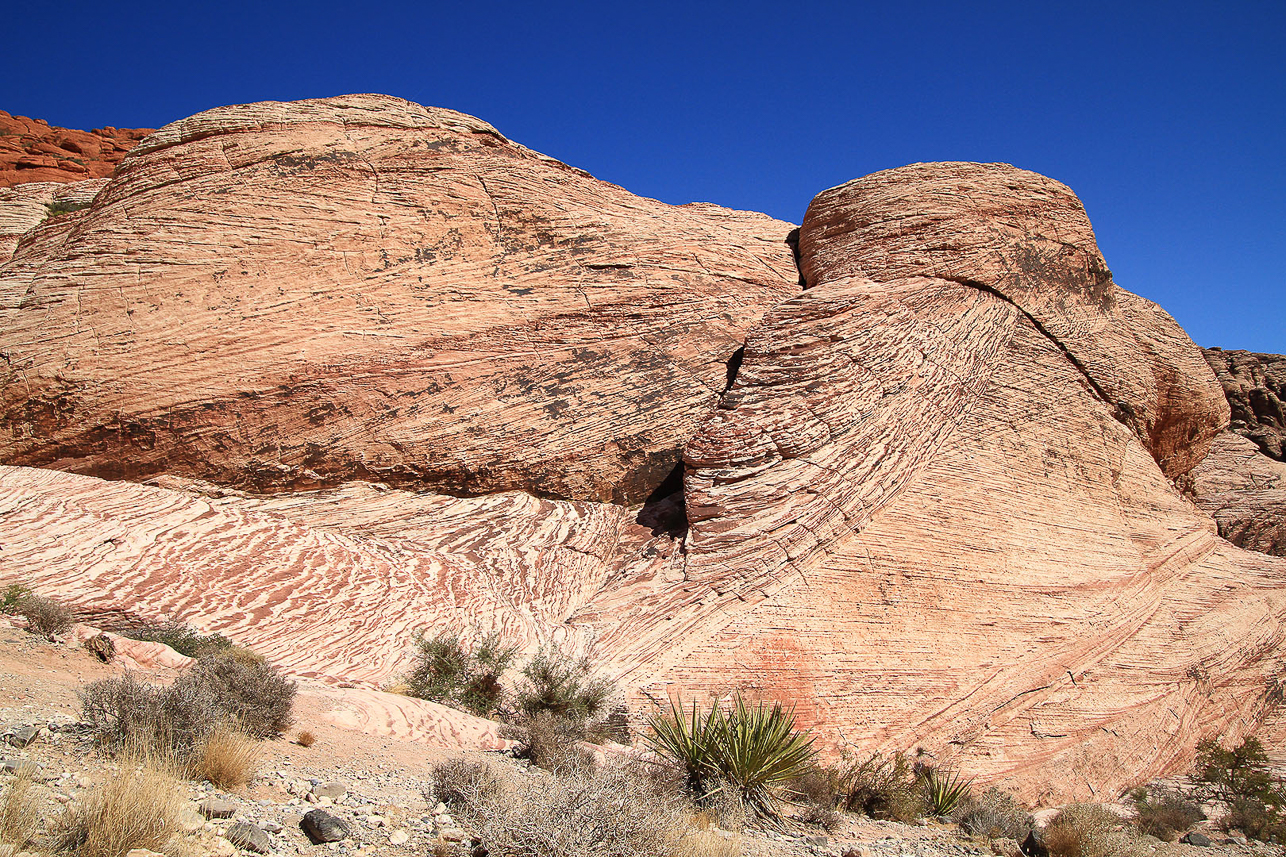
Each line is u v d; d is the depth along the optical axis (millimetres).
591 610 13680
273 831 4336
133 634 10039
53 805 3941
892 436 16734
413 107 19844
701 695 12406
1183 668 18141
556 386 17781
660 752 7973
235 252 16438
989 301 20484
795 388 16625
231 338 15633
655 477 18047
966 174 22250
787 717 7910
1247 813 12695
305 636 11508
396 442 16094
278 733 6852
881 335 18078
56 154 35312
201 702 5480
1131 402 22141
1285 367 41625
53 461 14500
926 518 16297
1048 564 17594
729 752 7469
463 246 18594
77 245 16156
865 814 9297
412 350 16828
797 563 14430
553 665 10766
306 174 17734
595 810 4633
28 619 8625
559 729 8492
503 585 14406
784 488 15023
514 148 20703
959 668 15062
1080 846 8219
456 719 8828
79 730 5367
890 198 22000
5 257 18078
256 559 12742
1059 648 16578
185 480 14836
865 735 13445
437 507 16047
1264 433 38938
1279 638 19906
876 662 14203
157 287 15703
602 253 19828
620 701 11578
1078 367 21438
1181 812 12492
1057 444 19703
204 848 3865
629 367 18672
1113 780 15688
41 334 15031
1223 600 19984
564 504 17141
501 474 16750
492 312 17984
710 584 13781
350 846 4367
